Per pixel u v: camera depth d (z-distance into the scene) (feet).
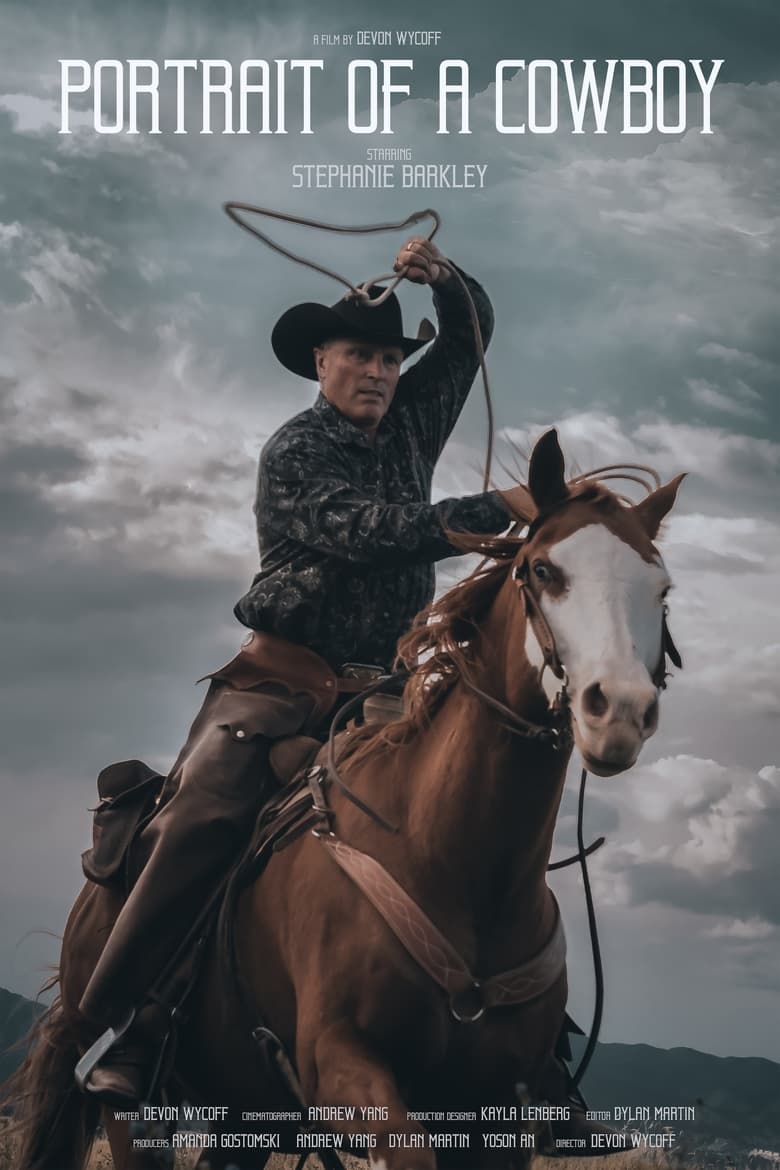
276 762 14.52
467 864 12.05
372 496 15.65
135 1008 14.38
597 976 13.30
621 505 11.52
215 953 14.16
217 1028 14.16
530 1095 12.57
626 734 10.06
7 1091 16.58
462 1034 11.98
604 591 10.69
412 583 15.43
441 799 12.20
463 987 11.93
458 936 12.06
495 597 12.29
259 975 13.44
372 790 12.92
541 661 11.15
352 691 15.12
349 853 12.53
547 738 11.53
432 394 16.67
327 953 12.34
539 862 12.21
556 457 11.58
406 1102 12.24
